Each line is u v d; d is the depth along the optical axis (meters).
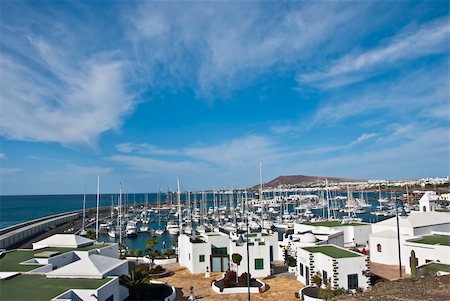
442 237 54.38
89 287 31.28
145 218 157.62
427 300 30.38
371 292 36.56
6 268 38.16
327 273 42.00
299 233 64.94
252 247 52.50
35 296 28.72
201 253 55.88
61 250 46.81
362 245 67.44
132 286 38.91
